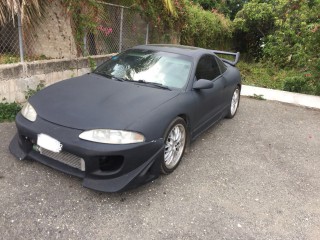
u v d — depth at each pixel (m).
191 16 10.16
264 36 14.38
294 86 8.09
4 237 2.41
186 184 3.37
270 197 3.30
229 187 3.41
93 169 2.86
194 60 4.20
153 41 8.56
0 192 2.91
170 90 3.69
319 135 5.32
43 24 5.98
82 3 5.86
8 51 6.00
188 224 2.75
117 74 4.02
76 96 3.35
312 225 2.91
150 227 2.67
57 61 5.69
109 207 2.87
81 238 2.48
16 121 3.24
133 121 2.96
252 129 5.31
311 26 7.41
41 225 2.57
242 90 7.87
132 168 2.94
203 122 4.26
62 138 2.85
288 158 4.30
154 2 7.92
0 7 5.01
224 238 2.63
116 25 7.30
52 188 3.05
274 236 2.72
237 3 17.41
